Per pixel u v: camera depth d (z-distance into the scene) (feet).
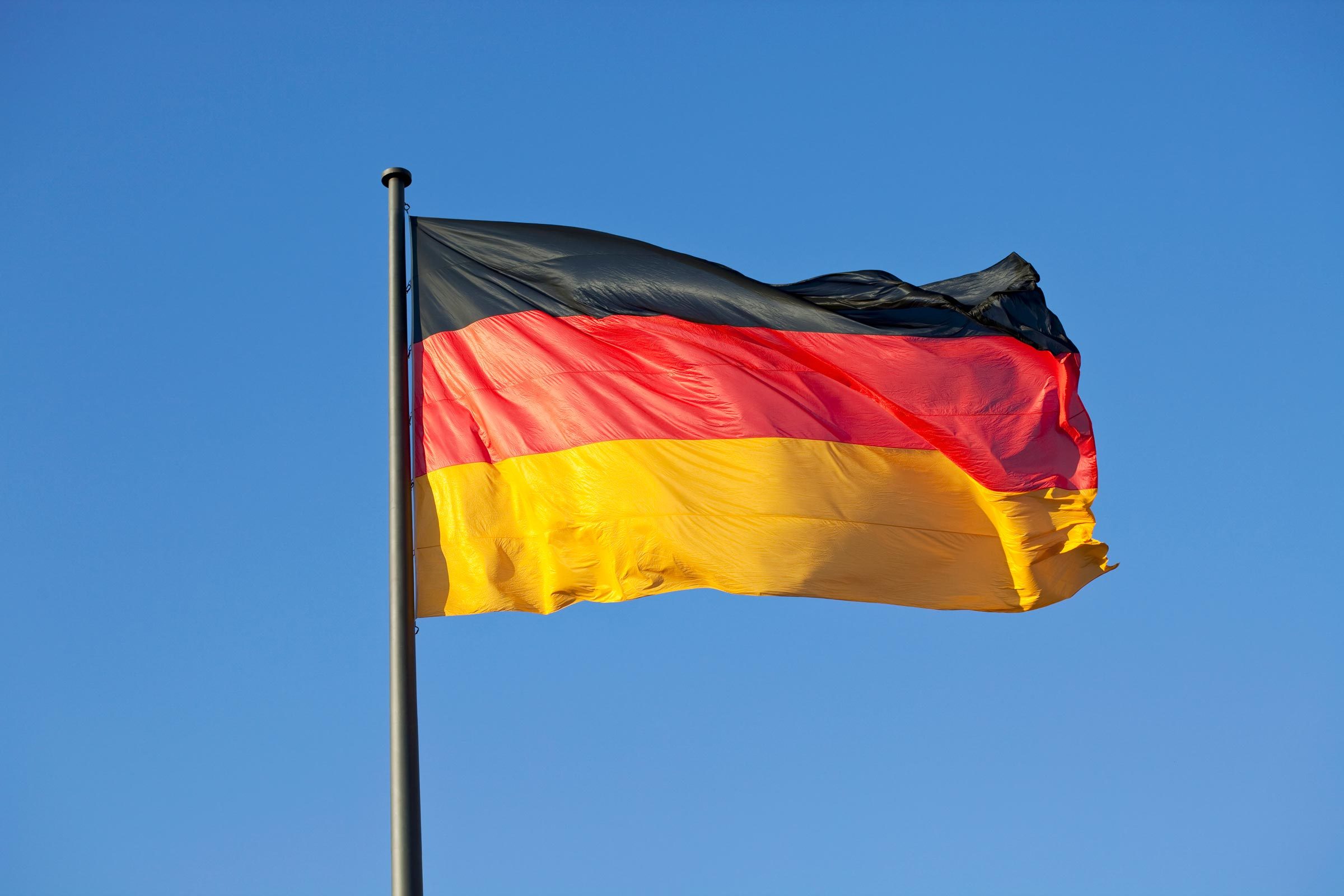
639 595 43.62
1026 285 50.52
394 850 35.32
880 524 46.14
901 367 48.34
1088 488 49.37
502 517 43.52
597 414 45.06
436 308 46.75
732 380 46.24
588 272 47.24
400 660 37.58
